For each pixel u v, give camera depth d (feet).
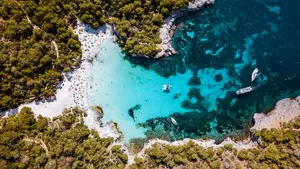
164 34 199.93
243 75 206.08
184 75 206.08
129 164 190.29
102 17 194.80
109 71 202.39
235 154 186.60
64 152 178.60
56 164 174.29
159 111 204.23
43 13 179.32
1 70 173.27
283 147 182.60
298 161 176.14
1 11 168.14
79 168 179.93
